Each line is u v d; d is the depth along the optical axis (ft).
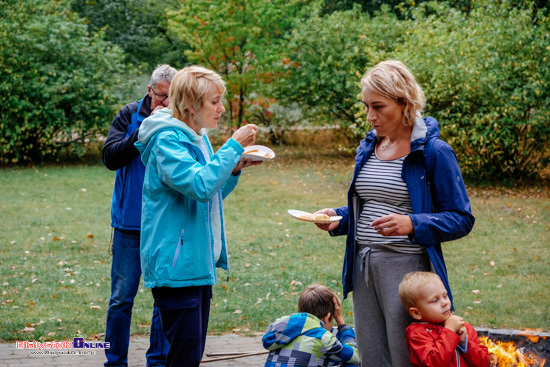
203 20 59.31
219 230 10.72
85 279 22.89
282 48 59.36
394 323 9.64
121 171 13.25
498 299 20.71
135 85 58.75
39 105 54.24
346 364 11.43
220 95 10.14
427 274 9.39
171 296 9.86
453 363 9.24
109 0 83.20
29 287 21.67
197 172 9.37
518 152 44.83
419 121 9.52
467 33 44.19
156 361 13.71
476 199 39.65
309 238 30.17
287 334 11.25
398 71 9.31
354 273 10.22
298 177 48.60
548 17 44.42
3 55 53.31
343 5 80.02
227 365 14.73
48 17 56.85
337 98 56.65
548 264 25.36
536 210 36.06
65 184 45.21
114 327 13.21
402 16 77.92
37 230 30.89
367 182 9.80
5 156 56.08
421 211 9.37
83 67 56.75
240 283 22.71
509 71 41.29
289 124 64.59
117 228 13.17
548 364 13.97
